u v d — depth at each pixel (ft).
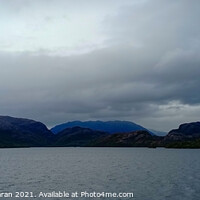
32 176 306.96
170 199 179.11
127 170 370.94
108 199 179.32
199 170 361.92
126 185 235.20
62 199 180.55
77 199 179.93
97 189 216.33
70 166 446.60
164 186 228.02
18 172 353.51
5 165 468.75
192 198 181.98
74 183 249.34
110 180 268.41
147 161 543.39
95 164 485.15
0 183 250.78
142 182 252.42
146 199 179.42
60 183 249.96
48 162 543.39
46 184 243.81
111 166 439.63
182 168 390.83
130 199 179.52
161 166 428.56
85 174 325.62
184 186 227.61
